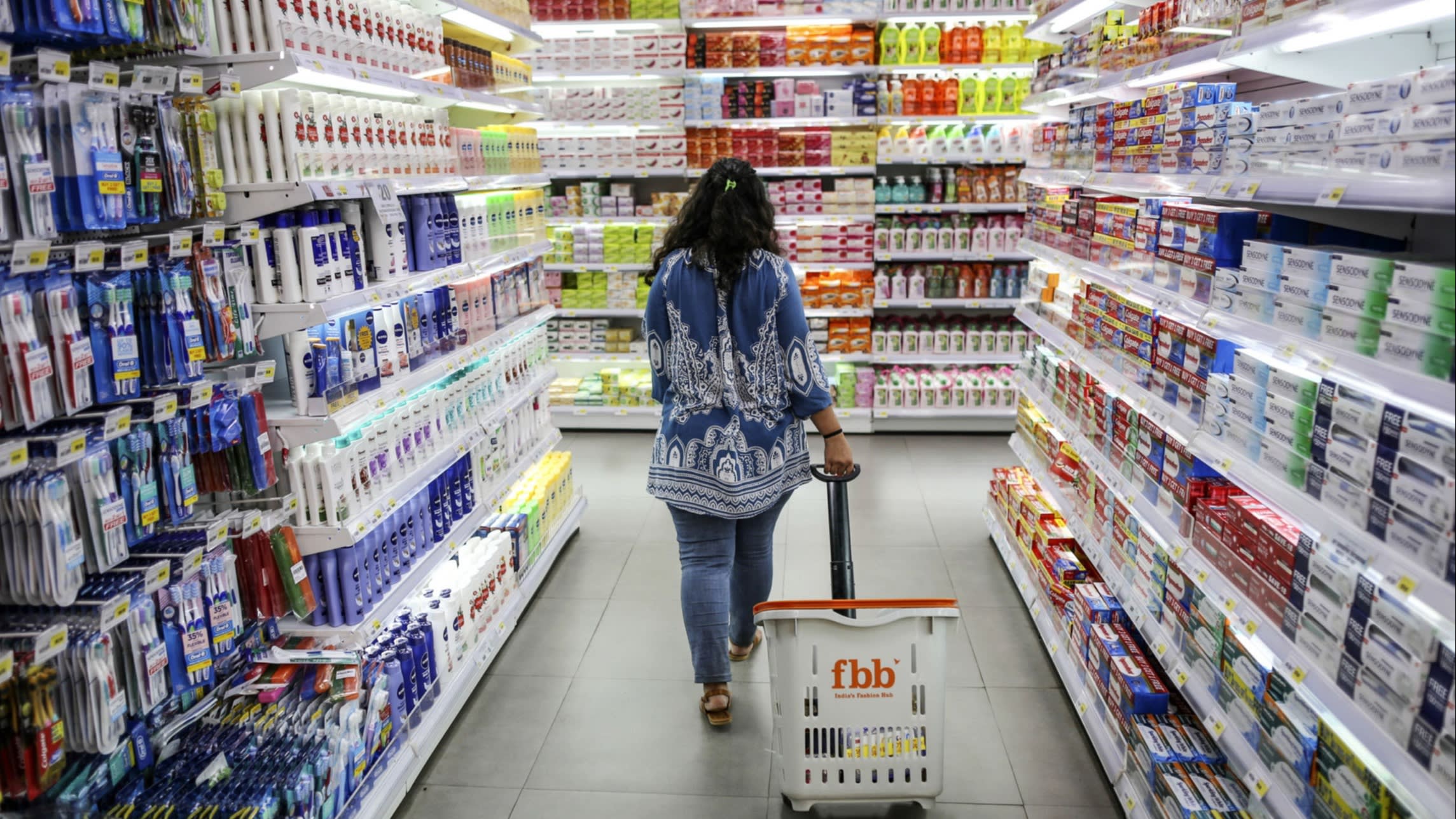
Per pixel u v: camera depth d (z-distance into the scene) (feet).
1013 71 21.47
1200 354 8.03
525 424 14.76
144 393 7.13
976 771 9.59
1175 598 8.66
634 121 21.86
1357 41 7.32
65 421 6.47
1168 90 8.77
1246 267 7.24
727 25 22.44
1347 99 5.86
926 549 15.37
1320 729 6.17
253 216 8.01
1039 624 12.14
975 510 17.17
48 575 6.04
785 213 22.16
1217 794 7.54
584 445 21.57
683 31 21.95
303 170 8.16
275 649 8.61
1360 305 5.74
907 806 9.07
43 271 6.15
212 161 7.60
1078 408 11.81
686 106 21.94
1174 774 7.82
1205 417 7.84
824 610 8.39
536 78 21.86
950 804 9.07
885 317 23.12
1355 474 5.67
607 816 8.98
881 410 21.99
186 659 7.19
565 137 22.20
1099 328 10.82
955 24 21.97
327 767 7.72
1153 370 9.11
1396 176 5.26
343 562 8.85
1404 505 5.18
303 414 8.49
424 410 10.81
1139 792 8.49
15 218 5.93
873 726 8.68
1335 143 5.93
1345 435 5.82
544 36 22.03
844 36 21.43
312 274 8.29
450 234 11.46
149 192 6.77
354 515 9.00
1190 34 8.37
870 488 18.42
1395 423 5.28
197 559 7.20
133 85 6.71
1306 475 6.27
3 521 6.02
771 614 8.38
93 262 6.33
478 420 12.52
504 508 13.84
